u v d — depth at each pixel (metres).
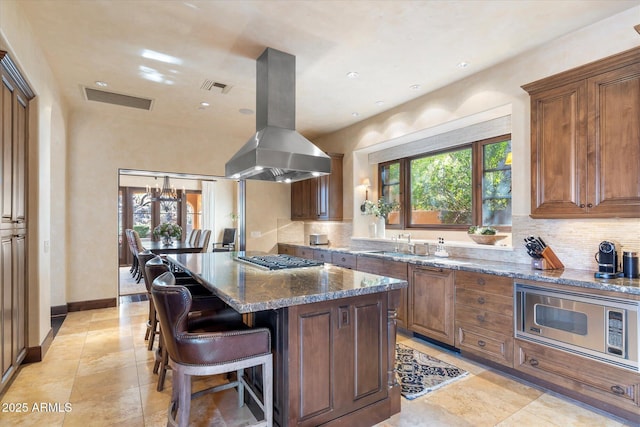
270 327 2.00
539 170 2.78
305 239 6.63
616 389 2.11
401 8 2.41
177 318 1.68
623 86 2.30
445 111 3.81
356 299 2.07
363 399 2.08
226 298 1.79
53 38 2.81
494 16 2.51
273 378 1.95
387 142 4.71
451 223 4.35
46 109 3.24
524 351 2.58
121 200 9.28
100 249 4.89
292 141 2.91
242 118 4.98
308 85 3.78
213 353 1.70
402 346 3.41
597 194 2.42
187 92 3.99
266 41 2.85
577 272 2.60
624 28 2.46
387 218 5.26
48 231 3.35
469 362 3.02
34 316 2.99
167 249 5.94
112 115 4.89
